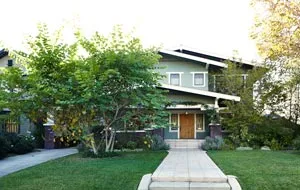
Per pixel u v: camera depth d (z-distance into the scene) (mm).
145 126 15703
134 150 17531
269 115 19797
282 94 19844
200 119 23203
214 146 17984
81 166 11273
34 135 20844
